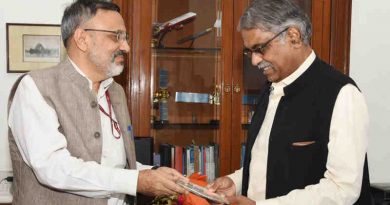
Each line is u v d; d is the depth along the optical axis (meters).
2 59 2.53
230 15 2.62
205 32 2.65
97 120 1.53
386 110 2.81
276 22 1.45
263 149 1.63
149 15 2.54
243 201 1.46
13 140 1.54
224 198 1.48
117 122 1.68
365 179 1.48
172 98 2.64
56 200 1.49
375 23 2.79
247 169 1.72
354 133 1.40
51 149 1.41
